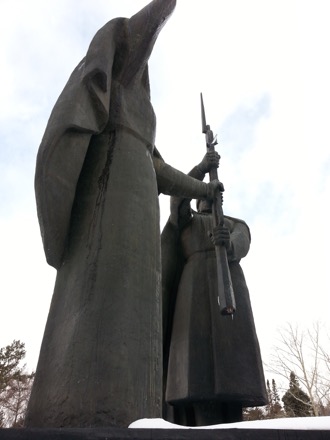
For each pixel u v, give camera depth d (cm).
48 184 291
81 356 253
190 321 501
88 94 329
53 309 292
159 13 388
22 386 3519
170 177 448
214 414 465
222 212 495
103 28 365
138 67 390
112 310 273
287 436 191
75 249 308
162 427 209
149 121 391
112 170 336
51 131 300
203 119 619
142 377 263
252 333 498
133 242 309
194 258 550
